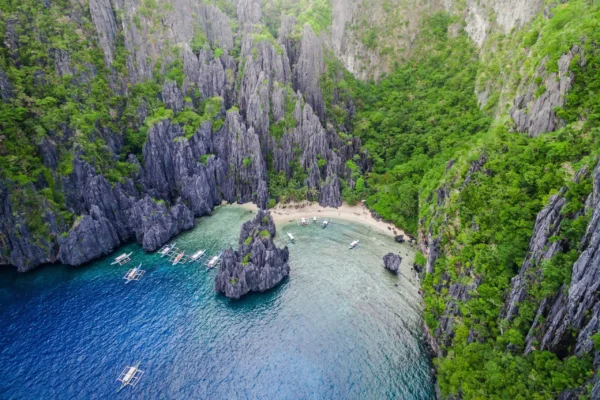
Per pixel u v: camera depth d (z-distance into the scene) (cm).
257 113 13275
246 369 6994
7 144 9469
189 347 7431
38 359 7138
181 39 14362
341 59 16838
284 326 7950
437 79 14262
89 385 6656
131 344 7475
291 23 15662
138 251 10462
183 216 11488
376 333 7756
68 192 10100
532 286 5334
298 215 12488
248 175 13125
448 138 12094
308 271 9675
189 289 9000
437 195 9606
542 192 6431
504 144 7575
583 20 7750
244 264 8812
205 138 13112
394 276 9488
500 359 5322
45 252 9644
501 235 6456
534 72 8150
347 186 13200
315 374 6906
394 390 6606
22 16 10919
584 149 6353
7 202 9306
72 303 8519
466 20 14550
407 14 16050
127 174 11512
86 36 12125
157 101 13275
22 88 10106
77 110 10925
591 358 4253
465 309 6366
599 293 4303
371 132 14525
